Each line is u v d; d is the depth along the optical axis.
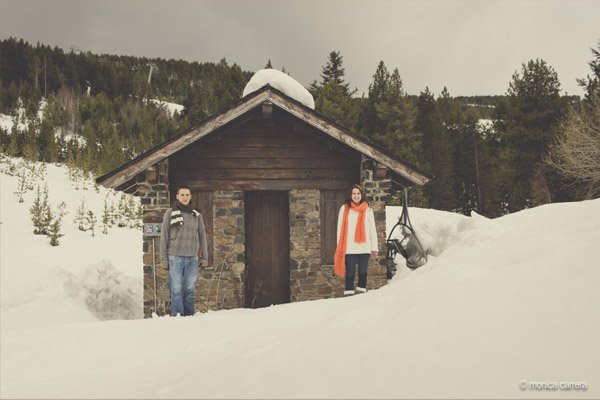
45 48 72.19
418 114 35.00
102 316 6.65
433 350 1.19
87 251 13.56
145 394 1.58
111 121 49.47
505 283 1.48
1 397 2.04
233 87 28.83
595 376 0.98
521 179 23.64
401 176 8.11
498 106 30.95
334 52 35.25
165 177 7.07
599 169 16.31
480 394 0.97
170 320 3.54
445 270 1.88
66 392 1.94
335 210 7.80
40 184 21.41
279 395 1.15
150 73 92.62
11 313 5.67
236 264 7.42
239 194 7.56
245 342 2.28
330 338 1.48
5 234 14.21
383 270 7.48
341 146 7.86
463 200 33.94
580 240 1.64
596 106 17.16
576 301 1.26
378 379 1.10
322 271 7.64
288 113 7.73
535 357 1.08
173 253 5.23
